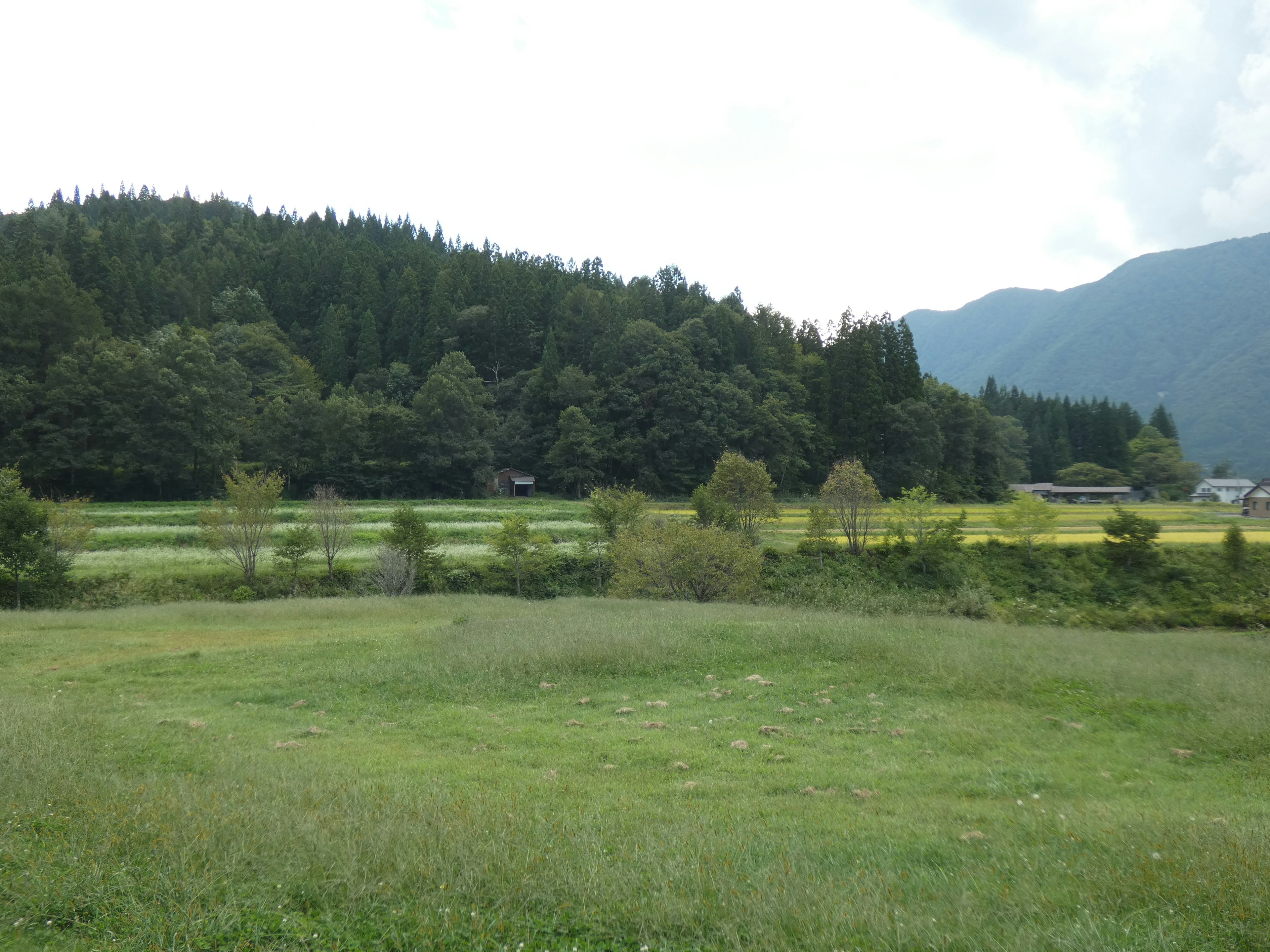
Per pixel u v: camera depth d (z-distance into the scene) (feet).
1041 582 175.63
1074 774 33.37
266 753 35.32
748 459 335.06
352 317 419.33
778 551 183.11
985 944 17.16
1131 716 42.75
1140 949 16.89
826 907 18.56
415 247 537.65
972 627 72.64
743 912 18.44
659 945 17.31
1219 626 146.51
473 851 21.30
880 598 155.43
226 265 447.42
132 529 183.73
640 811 27.43
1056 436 515.91
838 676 52.13
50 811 24.58
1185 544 190.19
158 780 28.71
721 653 58.39
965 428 366.84
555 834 23.22
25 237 392.47
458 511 241.35
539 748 37.52
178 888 19.24
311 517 168.66
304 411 289.74
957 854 23.41
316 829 22.65
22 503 130.00
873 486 192.65
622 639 59.93
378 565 148.05
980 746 37.91
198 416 249.96
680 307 426.92
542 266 519.19
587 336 404.98
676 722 42.86
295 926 17.89
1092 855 22.98
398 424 308.81
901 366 380.58
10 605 125.59
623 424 351.25
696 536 134.41
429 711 46.37
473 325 403.95
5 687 50.49
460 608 93.81
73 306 274.98
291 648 65.62
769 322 475.31
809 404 381.60
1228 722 39.93
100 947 16.96
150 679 54.49
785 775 32.91
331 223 644.69
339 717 45.11
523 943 17.37
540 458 343.46
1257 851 21.91
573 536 202.08
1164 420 568.00
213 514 150.10
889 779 32.58
